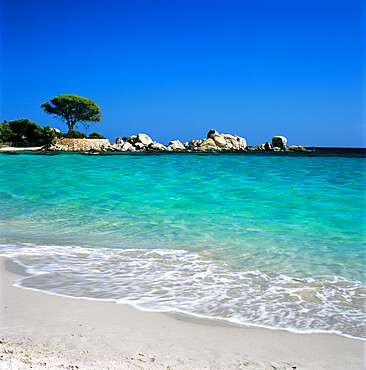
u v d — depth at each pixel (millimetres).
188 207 9828
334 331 3344
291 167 23219
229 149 71438
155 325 3354
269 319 3566
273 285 4477
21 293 4059
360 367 2723
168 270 4973
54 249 5941
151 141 73562
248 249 6094
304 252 5938
